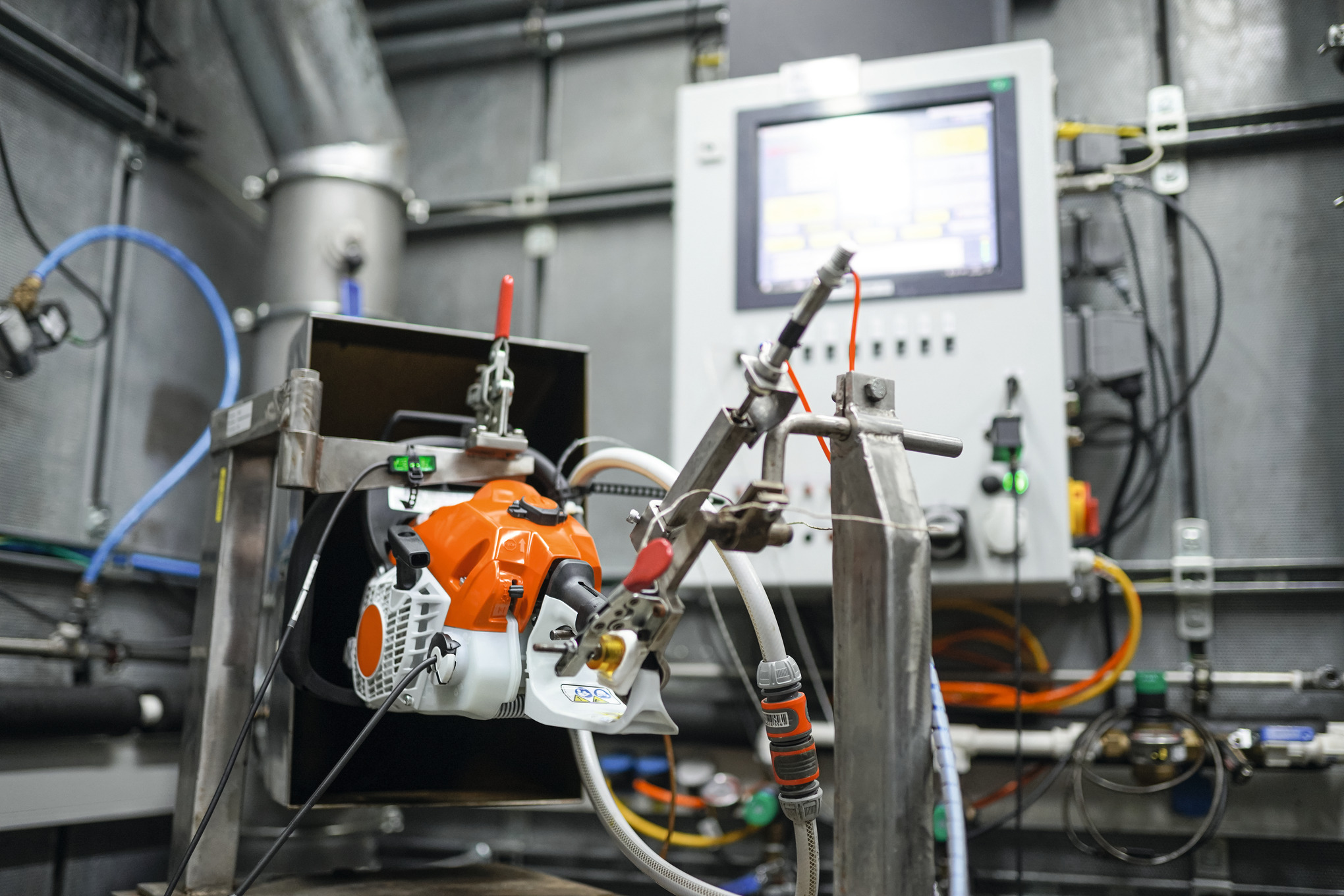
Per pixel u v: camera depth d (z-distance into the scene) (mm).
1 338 1633
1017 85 1858
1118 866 1846
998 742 1785
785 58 2057
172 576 2039
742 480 1817
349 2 2168
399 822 2217
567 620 1050
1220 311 1899
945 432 1762
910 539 859
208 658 1312
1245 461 1947
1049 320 1758
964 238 1832
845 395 919
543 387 1646
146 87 2133
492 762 1639
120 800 1696
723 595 1979
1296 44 2043
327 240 2078
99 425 1958
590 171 2479
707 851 2010
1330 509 1892
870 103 1922
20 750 1549
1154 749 1642
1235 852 1801
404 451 1241
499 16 2578
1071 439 1871
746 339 1893
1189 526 1938
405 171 2250
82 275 1956
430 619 1073
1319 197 1995
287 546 1433
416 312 2543
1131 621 1882
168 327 2152
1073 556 1741
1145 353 1894
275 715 1454
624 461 1290
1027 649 1957
